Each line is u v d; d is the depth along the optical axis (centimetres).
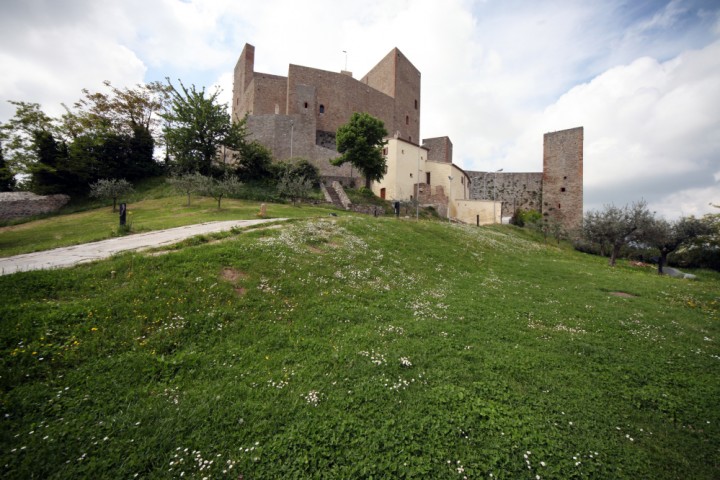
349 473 426
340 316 911
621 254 4447
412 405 562
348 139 3919
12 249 1541
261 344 730
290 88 5634
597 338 937
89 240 1573
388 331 854
